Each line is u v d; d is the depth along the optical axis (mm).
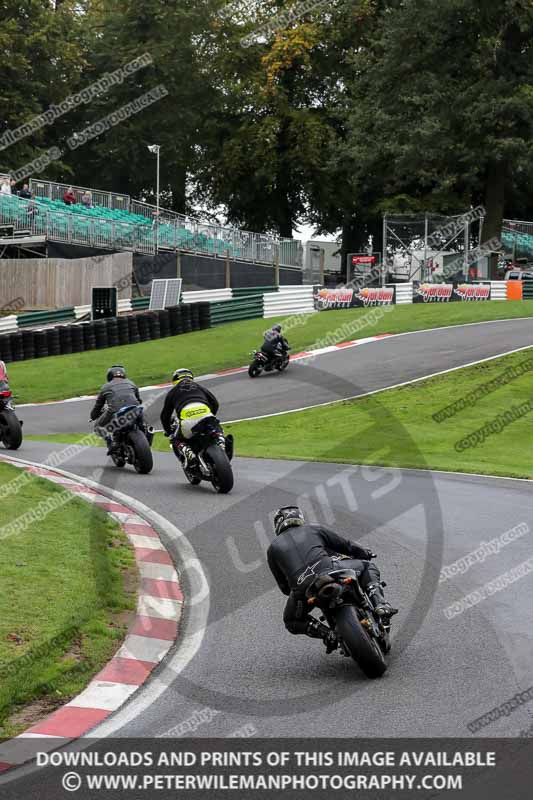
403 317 104812
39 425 67125
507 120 136125
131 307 111062
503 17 136500
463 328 97188
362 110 147750
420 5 136875
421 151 138125
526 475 43094
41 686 17375
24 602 21609
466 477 42438
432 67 143750
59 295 117188
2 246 123250
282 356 82812
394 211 150625
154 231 124938
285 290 114250
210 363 89938
